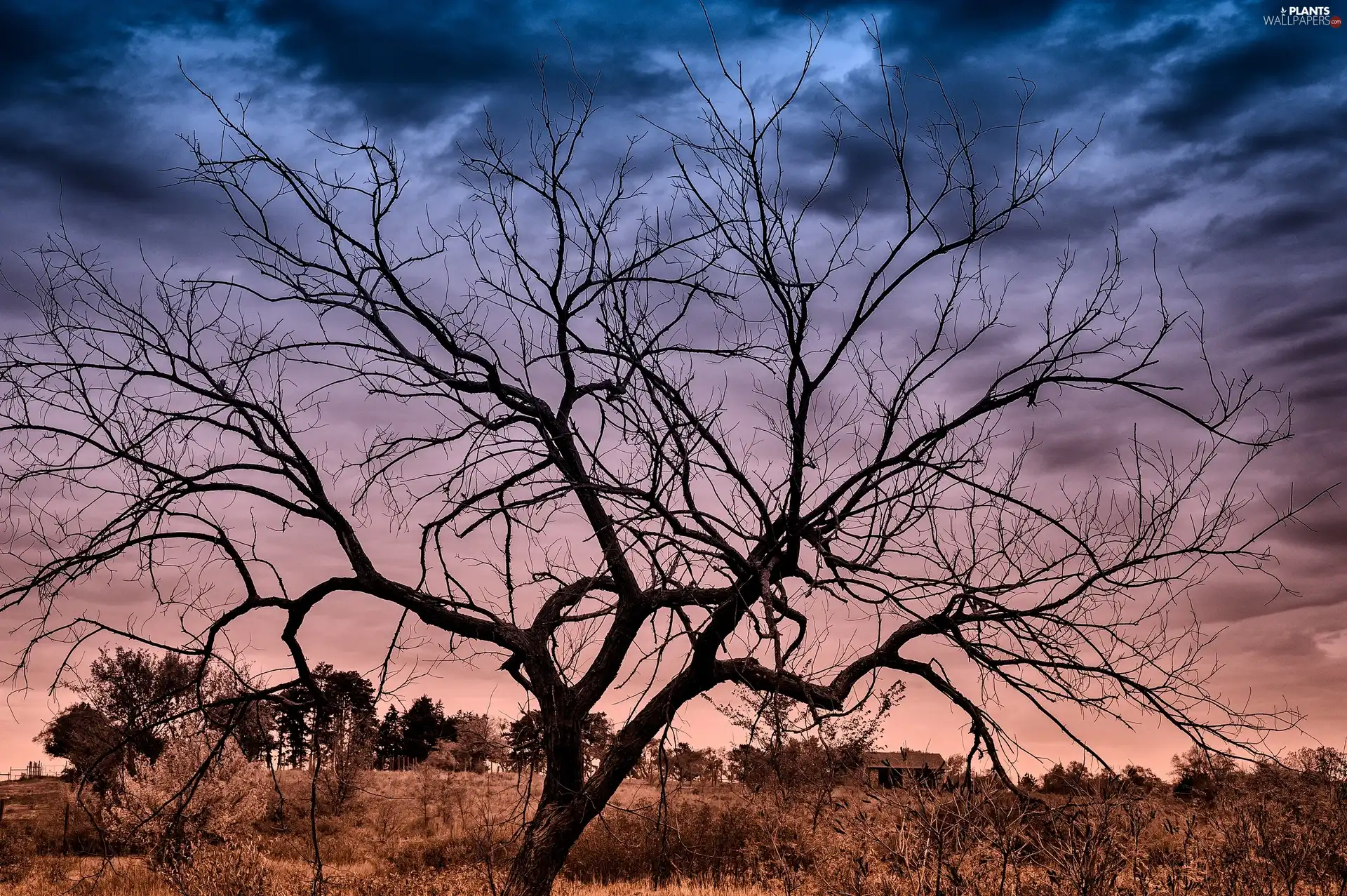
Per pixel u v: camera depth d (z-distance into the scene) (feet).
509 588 24.17
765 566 21.02
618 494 22.18
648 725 25.35
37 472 23.17
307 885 36.55
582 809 25.11
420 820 70.28
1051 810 22.43
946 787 23.44
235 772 52.95
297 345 25.07
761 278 20.30
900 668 26.16
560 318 25.35
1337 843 22.61
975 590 21.97
